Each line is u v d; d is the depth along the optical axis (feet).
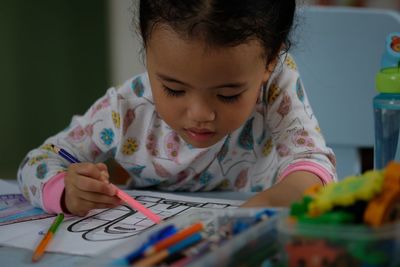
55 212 2.43
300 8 3.19
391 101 2.19
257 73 2.16
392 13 3.69
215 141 2.31
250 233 1.56
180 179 3.16
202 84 2.04
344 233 1.36
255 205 2.21
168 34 2.03
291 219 1.48
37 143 7.98
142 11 2.28
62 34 7.99
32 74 7.76
